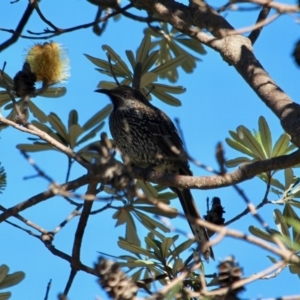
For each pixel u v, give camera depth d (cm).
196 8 1139
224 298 846
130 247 1072
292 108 945
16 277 1026
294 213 1111
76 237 1173
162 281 1079
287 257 671
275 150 1115
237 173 995
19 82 1170
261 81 1003
